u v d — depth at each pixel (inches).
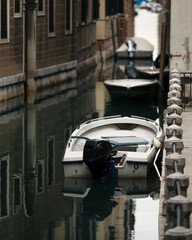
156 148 1326.3
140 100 2261.3
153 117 2000.5
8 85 2204.7
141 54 3937.0
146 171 1274.6
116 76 3031.5
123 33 4788.4
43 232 1026.7
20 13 2290.8
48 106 2110.0
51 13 2568.9
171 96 1547.7
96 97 2342.5
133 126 1507.1
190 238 665.0
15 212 1120.2
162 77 2365.9
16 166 1381.6
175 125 1149.1
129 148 1371.8
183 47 1939.0
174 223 743.1
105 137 1425.9
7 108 2054.6
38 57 2442.2
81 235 1012.5
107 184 1266.0
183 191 832.9
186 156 1248.2
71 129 1739.7
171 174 837.2
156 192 1221.1
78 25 3097.9
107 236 1006.4
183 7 1926.7
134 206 1149.1
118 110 2092.8
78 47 3097.9
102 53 3801.7
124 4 4931.1
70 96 2341.3
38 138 1625.2
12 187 1248.2
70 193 1219.2
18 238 1002.1
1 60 2144.4
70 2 2800.2
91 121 1514.5
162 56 2359.7
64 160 1285.7
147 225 1050.7
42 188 1242.0
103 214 1110.4
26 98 2261.3
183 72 1936.5
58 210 1131.9
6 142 1581.0
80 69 3147.1
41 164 1397.6
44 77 2514.8
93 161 1257.4
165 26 2342.5
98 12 3673.7
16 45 2266.2
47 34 2529.5
